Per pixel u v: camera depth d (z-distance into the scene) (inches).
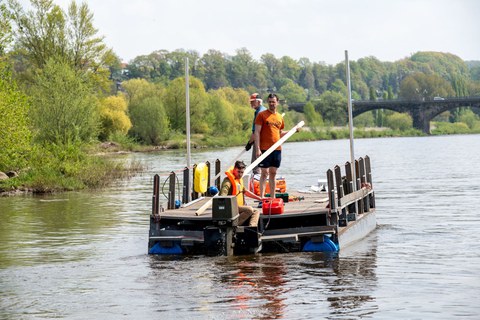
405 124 6614.2
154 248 600.7
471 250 602.2
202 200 693.9
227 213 550.0
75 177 1417.3
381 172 1748.3
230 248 567.8
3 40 1546.5
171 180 638.5
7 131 1407.5
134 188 1352.1
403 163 2158.0
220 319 402.9
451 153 2822.3
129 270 538.6
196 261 560.1
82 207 1024.2
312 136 5452.8
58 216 916.0
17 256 613.3
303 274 507.2
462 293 451.5
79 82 1953.7
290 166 2009.1
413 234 700.7
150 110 3821.4
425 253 589.0
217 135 4530.0
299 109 6737.2
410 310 414.0
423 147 3619.6
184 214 593.6
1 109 1393.9
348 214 645.9
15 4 2517.2
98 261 581.0
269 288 468.8
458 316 401.1
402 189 1246.9
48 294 469.1
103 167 1644.9
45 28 2541.8
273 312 413.7
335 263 543.5
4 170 1509.6
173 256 587.2
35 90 1989.4
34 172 1401.3
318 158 2502.5
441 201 1024.9
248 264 542.0
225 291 462.9
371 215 729.0
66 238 717.9
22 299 456.8
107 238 714.2
